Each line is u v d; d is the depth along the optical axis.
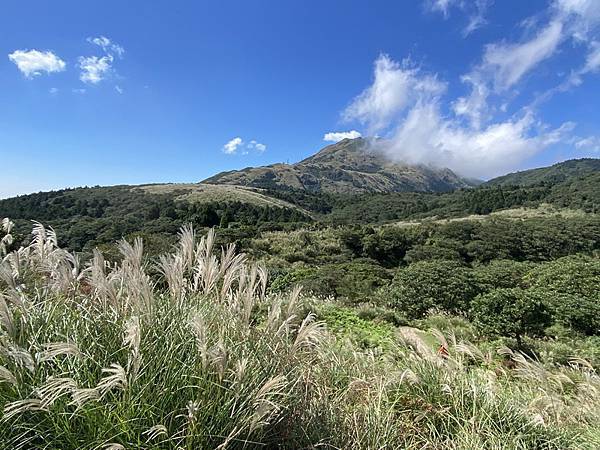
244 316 2.46
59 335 2.06
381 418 2.78
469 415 3.00
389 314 12.08
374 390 3.13
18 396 1.82
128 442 1.78
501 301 11.55
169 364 2.02
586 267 26.23
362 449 2.53
